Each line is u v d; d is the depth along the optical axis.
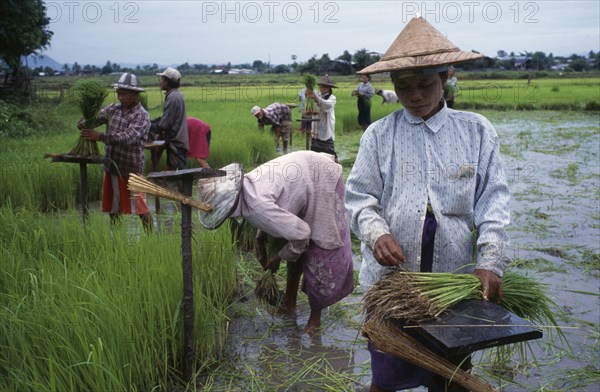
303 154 4.36
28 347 3.13
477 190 2.68
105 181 6.18
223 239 5.21
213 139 11.91
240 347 4.29
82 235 5.10
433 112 2.68
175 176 3.54
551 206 8.41
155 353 3.66
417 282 2.52
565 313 4.67
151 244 4.77
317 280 4.36
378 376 2.88
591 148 15.23
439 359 2.50
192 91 33.78
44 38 25.19
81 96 5.79
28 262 4.39
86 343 3.17
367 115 18.88
